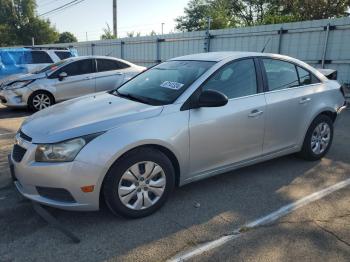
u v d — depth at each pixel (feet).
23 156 10.85
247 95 13.78
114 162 10.68
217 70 13.23
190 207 12.34
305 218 11.63
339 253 9.76
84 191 10.43
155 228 10.98
